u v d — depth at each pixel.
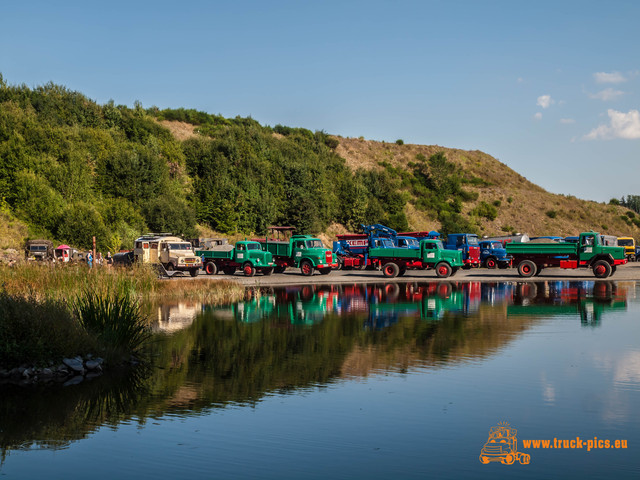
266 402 8.30
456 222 78.69
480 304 19.86
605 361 10.79
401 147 106.06
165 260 32.94
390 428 7.18
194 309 18.81
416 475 5.80
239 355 11.45
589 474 5.87
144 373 10.08
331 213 65.69
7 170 44.03
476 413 7.75
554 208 94.31
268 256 34.50
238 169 60.47
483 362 10.74
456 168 102.69
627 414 7.70
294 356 11.34
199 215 54.09
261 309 18.78
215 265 35.53
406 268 33.94
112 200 47.03
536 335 13.52
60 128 52.09
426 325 15.08
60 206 43.78
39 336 10.30
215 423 7.41
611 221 96.62
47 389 9.11
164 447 6.59
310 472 5.89
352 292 24.67
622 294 23.19
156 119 78.81
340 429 7.15
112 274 20.78
